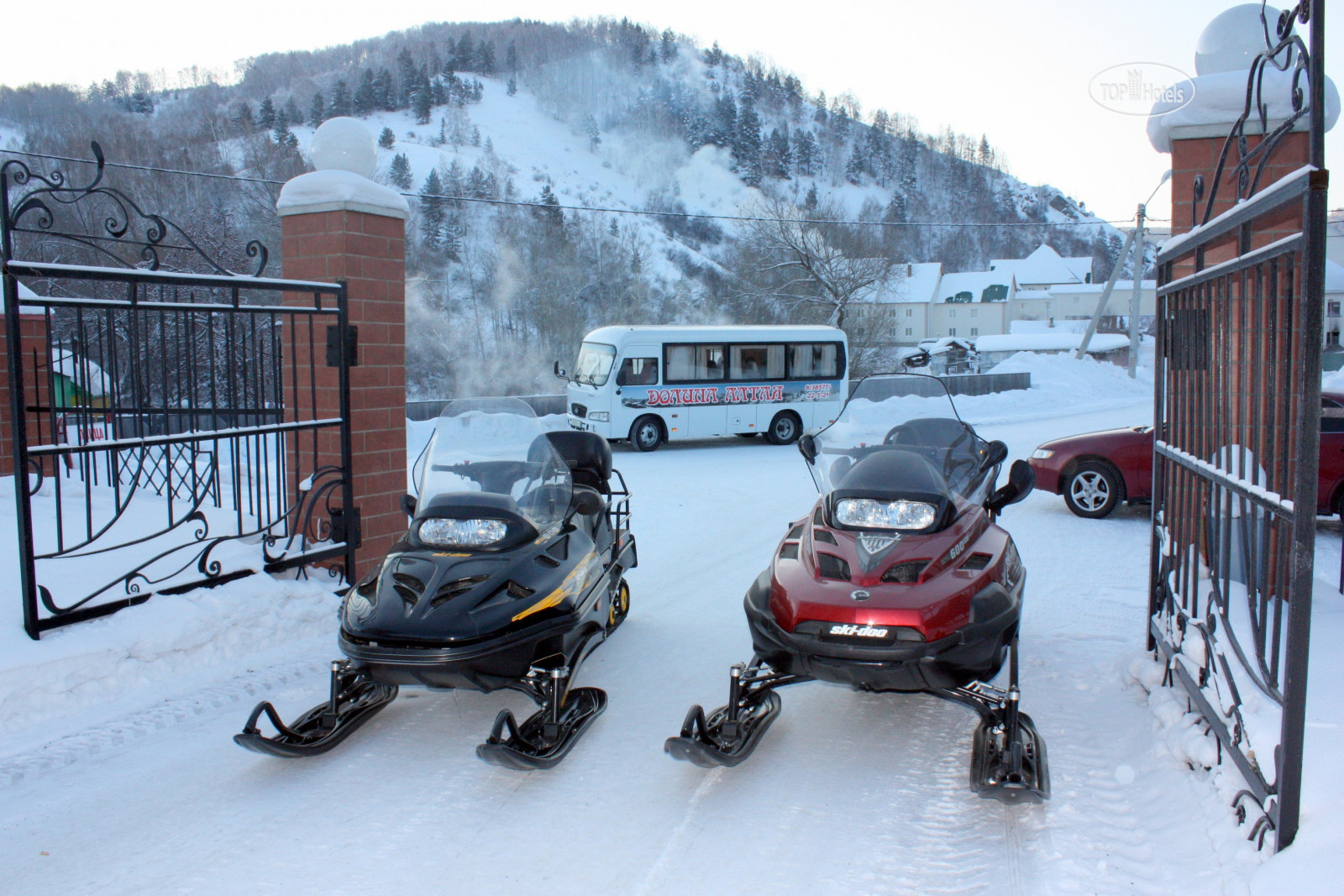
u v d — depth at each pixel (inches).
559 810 135.4
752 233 1633.9
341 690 159.2
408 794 141.0
